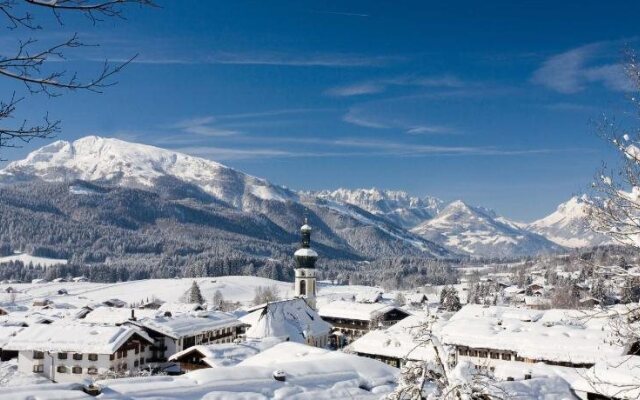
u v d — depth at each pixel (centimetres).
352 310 14325
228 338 11194
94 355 8019
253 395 2850
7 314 13088
